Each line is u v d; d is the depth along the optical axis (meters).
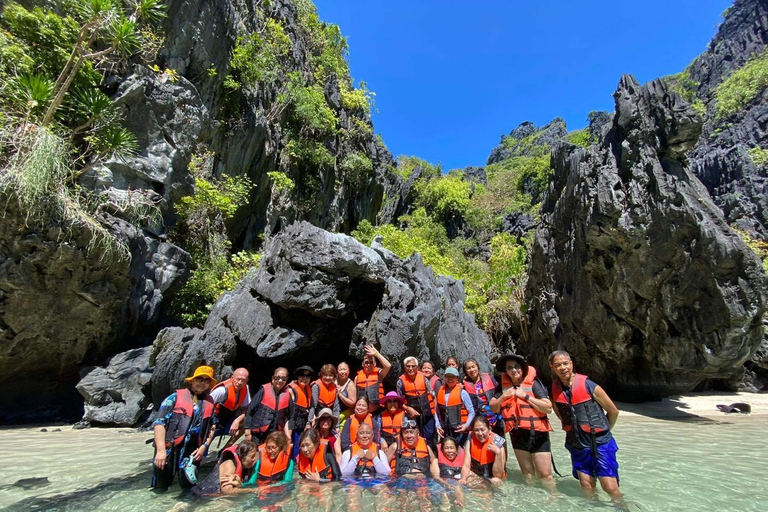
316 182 26.05
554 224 16.81
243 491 5.17
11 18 10.06
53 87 9.48
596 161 14.41
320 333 10.73
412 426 6.18
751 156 27.75
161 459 5.09
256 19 22.25
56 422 10.23
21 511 4.55
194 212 15.01
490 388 6.89
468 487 5.31
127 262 10.58
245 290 10.89
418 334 9.74
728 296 11.59
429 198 48.25
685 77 50.09
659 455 7.32
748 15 45.25
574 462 5.28
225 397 6.04
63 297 9.86
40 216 9.02
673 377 13.85
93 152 11.05
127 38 10.23
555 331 16.81
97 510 4.60
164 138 12.93
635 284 13.32
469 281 24.25
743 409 13.02
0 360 9.53
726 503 4.88
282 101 22.64
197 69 16.48
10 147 8.99
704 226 11.73
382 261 10.38
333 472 5.65
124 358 10.20
